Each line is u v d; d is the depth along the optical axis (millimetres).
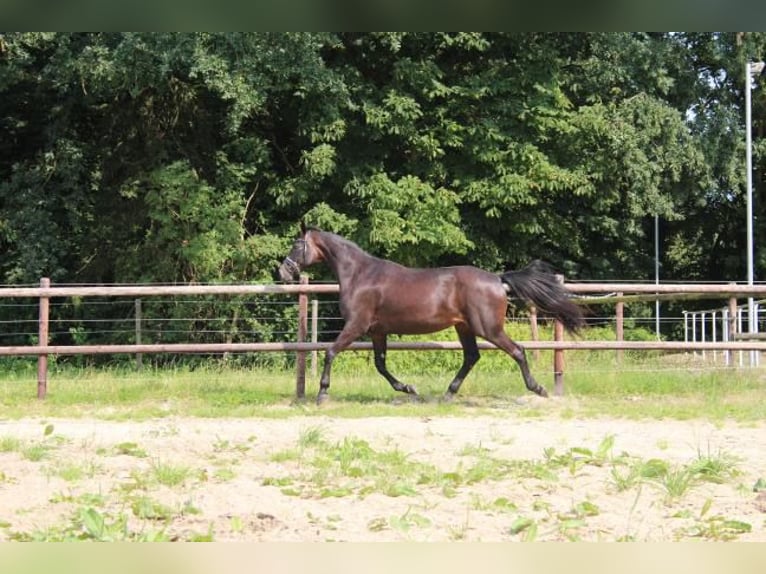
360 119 18328
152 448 7578
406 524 5148
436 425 8859
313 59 15711
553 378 11961
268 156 18359
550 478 6355
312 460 7074
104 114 19094
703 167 20578
